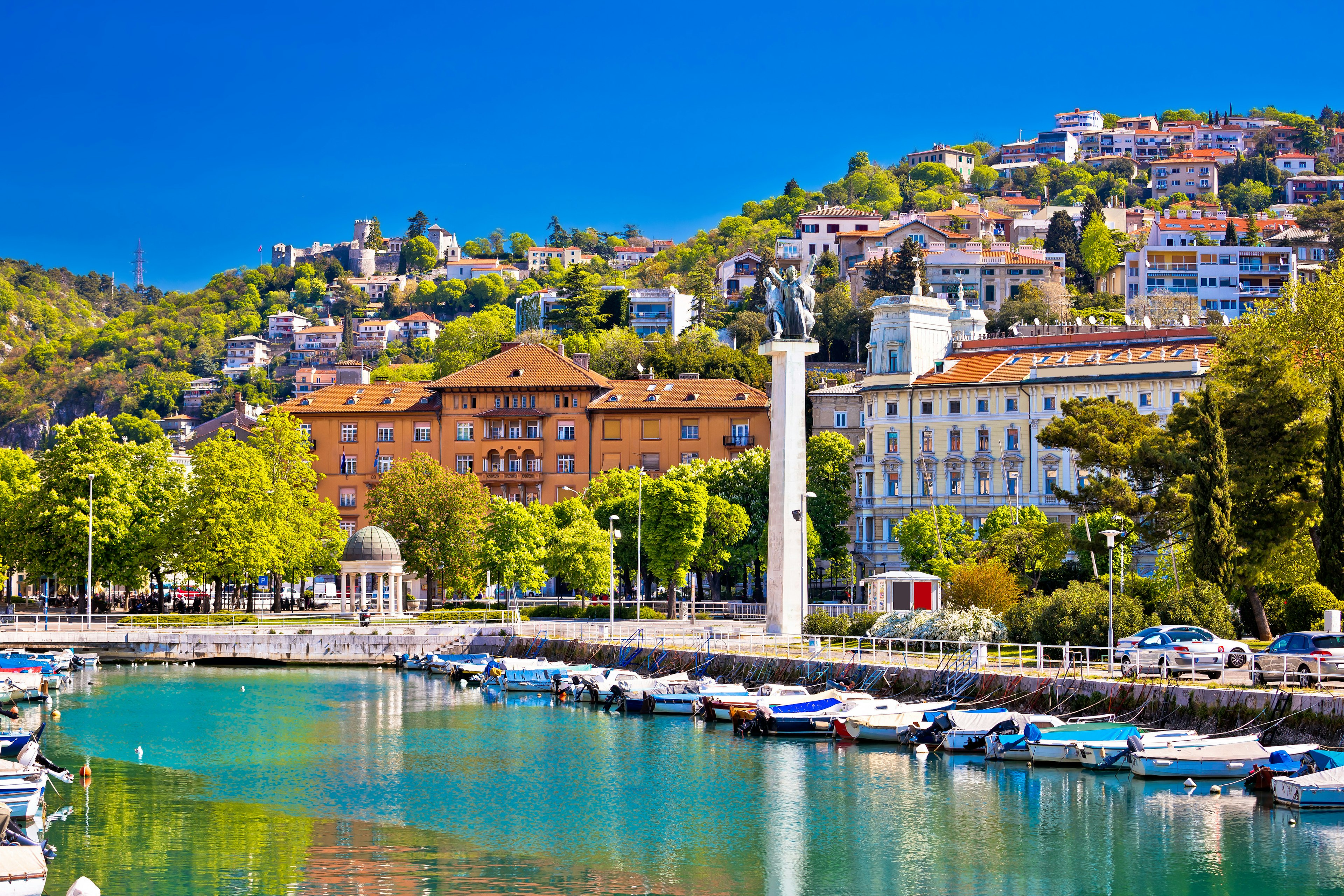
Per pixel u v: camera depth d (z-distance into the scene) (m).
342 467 179.62
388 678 108.44
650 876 46.97
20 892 38.91
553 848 50.75
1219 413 83.62
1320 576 78.50
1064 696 68.06
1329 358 86.00
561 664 102.69
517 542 133.50
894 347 159.50
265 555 125.94
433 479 135.12
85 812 56.81
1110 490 87.31
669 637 108.88
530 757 70.12
